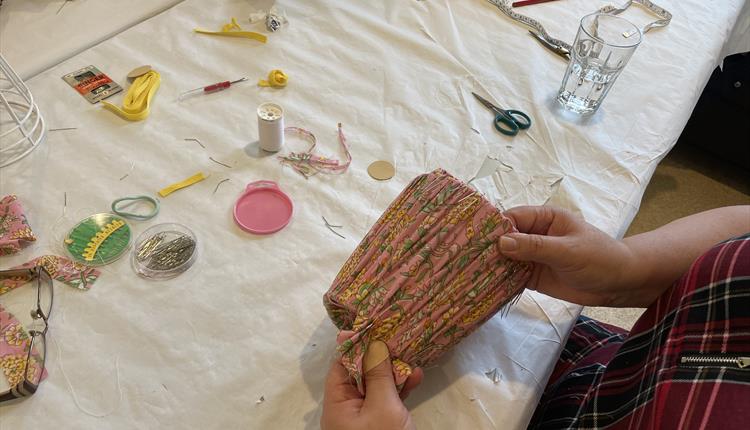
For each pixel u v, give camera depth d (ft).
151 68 2.89
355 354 1.71
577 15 3.64
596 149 2.85
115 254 2.16
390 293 1.78
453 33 3.38
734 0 3.91
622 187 2.72
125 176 2.43
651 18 3.70
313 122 2.79
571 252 1.82
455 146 2.78
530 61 3.28
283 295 2.13
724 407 1.42
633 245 1.96
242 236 2.29
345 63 3.12
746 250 1.60
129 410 1.81
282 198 2.45
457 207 1.84
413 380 1.75
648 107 3.11
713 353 1.53
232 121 2.73
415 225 1.88
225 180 2.48
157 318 2.01
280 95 2.89
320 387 1.91
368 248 1.95
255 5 3.35
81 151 2.51
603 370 2.26
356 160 2.65
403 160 2.68
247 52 3.08
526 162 2.76
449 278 1.81
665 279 1.97
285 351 1.98
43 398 1.80
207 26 3.19
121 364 1.90
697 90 3.32
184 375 1.90
